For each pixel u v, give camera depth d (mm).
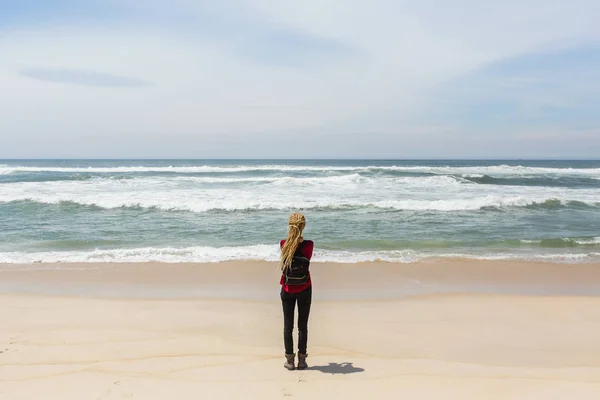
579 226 14602
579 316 6254
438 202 17969
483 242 12000
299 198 19516
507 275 8766
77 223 14508
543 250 11188
